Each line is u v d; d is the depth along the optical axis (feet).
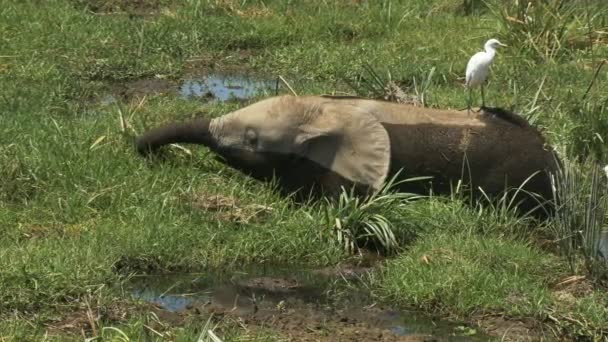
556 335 80.02
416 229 92.43
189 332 74.79
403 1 160.86
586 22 143.23
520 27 140.56
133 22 146.41
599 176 91.76
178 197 95.09
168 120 112.47
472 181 96.17
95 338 72.84
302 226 91.35
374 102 97.14
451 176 96.27
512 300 82.74
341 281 86.99
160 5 158.40
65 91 122.83
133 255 86.63
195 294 83.76
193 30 144.15
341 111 95.40
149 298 82.79
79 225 90.38
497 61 136.15
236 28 146.30
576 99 119.75
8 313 77.56
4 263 80.94
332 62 136.67
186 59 138.82
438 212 93.56
